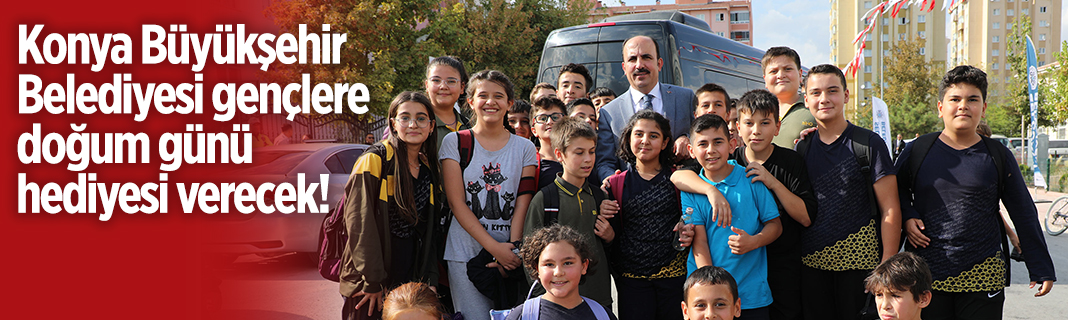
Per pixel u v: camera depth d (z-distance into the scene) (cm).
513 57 2014
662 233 328
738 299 303
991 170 312
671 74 830
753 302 320
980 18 6950
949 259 316
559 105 388
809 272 336
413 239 326
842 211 327
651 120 332
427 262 334
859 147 326
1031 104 1148
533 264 292
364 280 298
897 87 3509
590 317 286
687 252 335
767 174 324
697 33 893
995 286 314
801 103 395
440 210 340
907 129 3312
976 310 314
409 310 284
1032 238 317
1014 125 4319
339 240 328
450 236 343
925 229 324
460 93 409
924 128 3294
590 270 299
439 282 358
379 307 306
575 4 2308
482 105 338
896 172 327
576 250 285
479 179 337
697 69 879
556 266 282
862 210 327
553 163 360
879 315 306
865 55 6694
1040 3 7388
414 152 327
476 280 322
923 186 325
